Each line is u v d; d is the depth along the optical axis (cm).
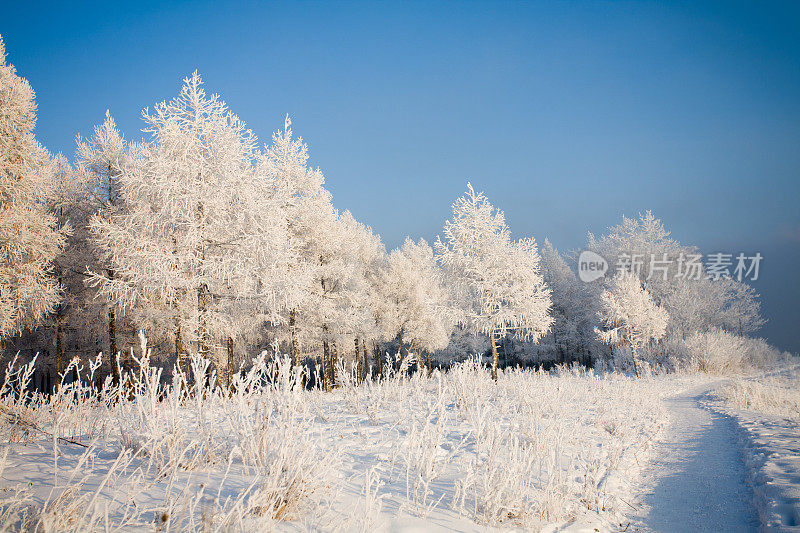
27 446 420
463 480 343
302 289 1383
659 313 2423
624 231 3628
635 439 738
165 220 1191
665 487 500
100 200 1592
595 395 1223
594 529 349
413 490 373
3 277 1162
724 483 499
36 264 1264
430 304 2098
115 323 1620
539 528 316
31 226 1237
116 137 1606
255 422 375
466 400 808
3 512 231
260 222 1284
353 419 705
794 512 349
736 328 3616
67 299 1609
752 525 371
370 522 272
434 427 456
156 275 1105
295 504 279
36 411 493
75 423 483
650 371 2523
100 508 260
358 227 3083
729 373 2606
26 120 1284
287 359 415
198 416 415
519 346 3566
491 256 1983
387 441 545
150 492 297
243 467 375
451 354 3488
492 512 317
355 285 2189
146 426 389
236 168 1255
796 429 755
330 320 1908
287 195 1620
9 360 1645
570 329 3584
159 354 1750
